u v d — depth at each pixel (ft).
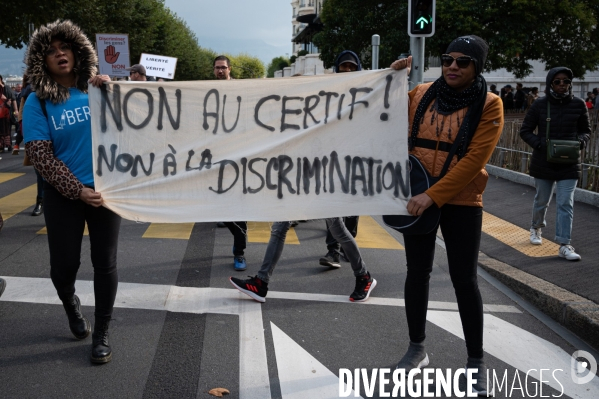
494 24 83.66
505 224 27.86
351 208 13.26
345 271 19.97
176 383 11.67
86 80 12.50
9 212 27.40
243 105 13.12
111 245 12.39
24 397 10.89
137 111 12.73
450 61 11.19
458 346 14.02
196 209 13.12
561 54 88.17
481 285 19.38
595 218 27.61
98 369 12.12
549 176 21.94
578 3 84.17
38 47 11.66
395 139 13.05
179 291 17.08
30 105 11.78
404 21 87.35
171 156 12.96
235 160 13.14
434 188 11.24
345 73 13.08
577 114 21.11
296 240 24.36
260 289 16.29
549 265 20.48
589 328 14.88
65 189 11.41
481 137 11.25
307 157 13.24
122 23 101.40
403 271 20.25
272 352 13.26
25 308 15.24
